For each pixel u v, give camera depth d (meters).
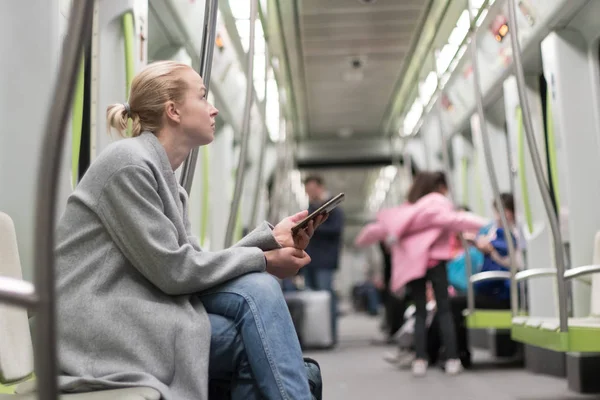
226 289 1.79
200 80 1.98
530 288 4.88
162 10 3.83
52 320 1.01
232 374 1.84
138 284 1.75
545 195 2.68
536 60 4.76
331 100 9.01
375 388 4.09
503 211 3.75
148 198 1.73
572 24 4.16
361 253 30.52
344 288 30.23
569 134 4.17
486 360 5.62
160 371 1.66
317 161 10.83
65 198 2.59
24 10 2.55
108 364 1.65
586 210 4.13
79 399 1.45
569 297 4.03
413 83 8.00
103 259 1.73
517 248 5.02
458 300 5.12
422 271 4.55
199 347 1.69
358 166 10.99
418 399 3.61
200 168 5.36
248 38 2.83
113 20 2.96
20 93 2.53
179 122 1.92
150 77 1.91
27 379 1.88
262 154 4.00
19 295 0.99
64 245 1.74
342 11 6.15
